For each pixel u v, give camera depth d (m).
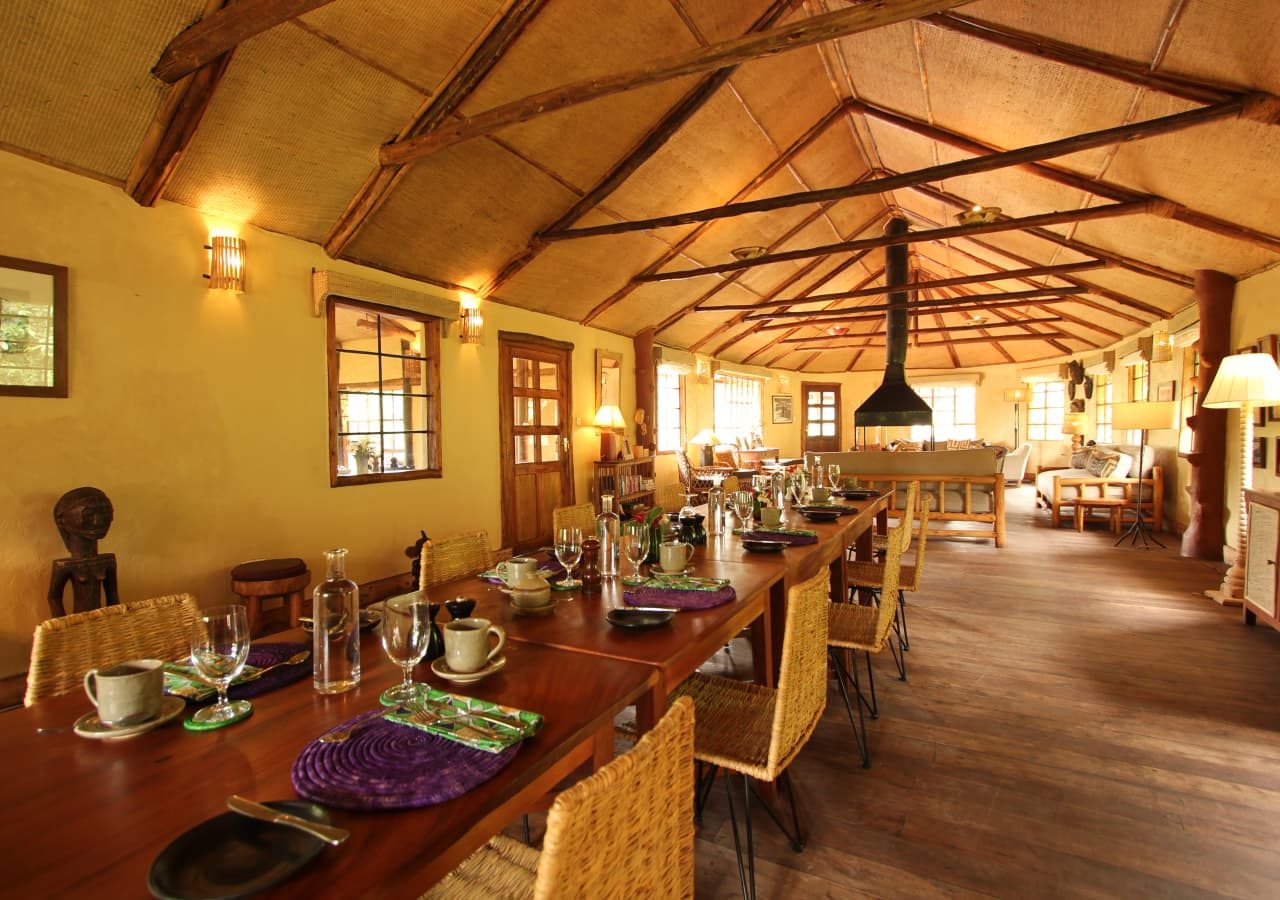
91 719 1.13
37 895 0.69
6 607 2.66
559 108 3.13
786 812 2.03
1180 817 1.97
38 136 2.69
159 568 3.17
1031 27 3.24
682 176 5.12
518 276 5.29
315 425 3.90
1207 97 3.13
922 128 4.90
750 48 2.76
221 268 3.33
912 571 3.63
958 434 12.49
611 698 1.21
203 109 2.85
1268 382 3.67
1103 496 7.35
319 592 1.30
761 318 8.98
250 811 0.83
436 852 0.78
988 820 1.97
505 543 5.44
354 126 3.36
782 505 3.57
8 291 2.66
